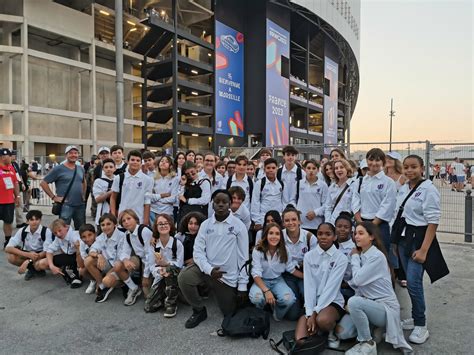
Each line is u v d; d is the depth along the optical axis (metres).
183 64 31.14
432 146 7.35
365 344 2.86
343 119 61.19
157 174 5.46
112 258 4.20
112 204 4.92
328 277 3.26
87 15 30.50
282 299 3.50
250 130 35.22
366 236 3.09
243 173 5.23
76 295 4.32
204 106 32.12
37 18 26.83
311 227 4.88
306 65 42.72
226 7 33.34
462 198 10.22
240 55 35.00
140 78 33.72
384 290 3.00
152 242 4.02
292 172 5.09
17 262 5.06
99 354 2.92
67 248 4.73
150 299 3.81
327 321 3.00
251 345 3.09
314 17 40.12
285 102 37.06
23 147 26.19
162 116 34.66
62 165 5.83
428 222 3.08
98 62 33.03
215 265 3.64
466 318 3.57
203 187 4.98
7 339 3.18
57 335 3.26
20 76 27.47
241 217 4.50
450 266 5.32
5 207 6.36
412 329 3.38
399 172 4.67
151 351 2.97
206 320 3.62
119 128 12.65
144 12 33.44
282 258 3.66
